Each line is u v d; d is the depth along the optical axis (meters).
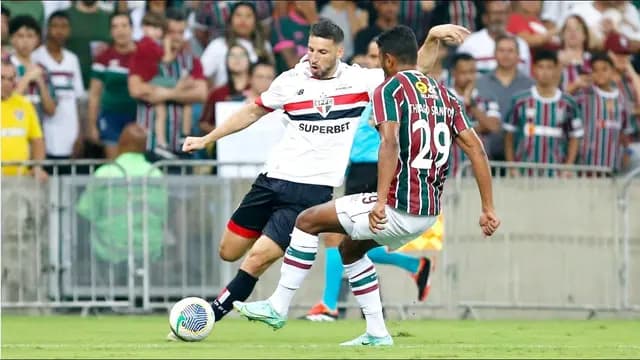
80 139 48.78
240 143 43.62
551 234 44.03
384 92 24.39
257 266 28.77
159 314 43.34
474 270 43.53
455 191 43.28
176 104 48.75
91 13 49.31
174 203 43.12
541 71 49.44
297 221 25.92
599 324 39.72
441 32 26.89
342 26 50.50
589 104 50.38
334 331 34.53
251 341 28.91
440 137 24.80
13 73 45.59
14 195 42.88
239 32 49.31
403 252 43.00
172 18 48.88
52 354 22.20
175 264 43.22
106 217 43.00
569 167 44.06
